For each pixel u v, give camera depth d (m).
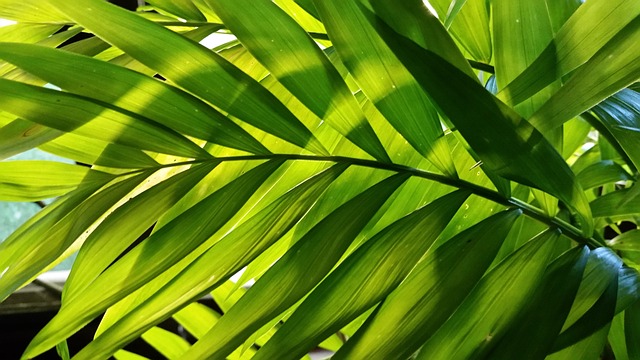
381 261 0.44
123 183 0.46
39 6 0.52
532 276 0.46
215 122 0.46
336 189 0.57
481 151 0.44
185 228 0.45
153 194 0.46
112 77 0.44
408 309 0.42
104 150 0.47
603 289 0.46
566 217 0.65
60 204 0.46
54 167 0.47
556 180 0.46
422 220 0.46
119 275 0.43
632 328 0.48
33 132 0.44
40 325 1.16
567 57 0.46
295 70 0.46
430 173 0.50
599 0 0.46
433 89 0.43
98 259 0.44
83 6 0.43
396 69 0.47
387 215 0.61
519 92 0.47
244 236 0.45
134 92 0.44
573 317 0.45
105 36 0.43
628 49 0.42
